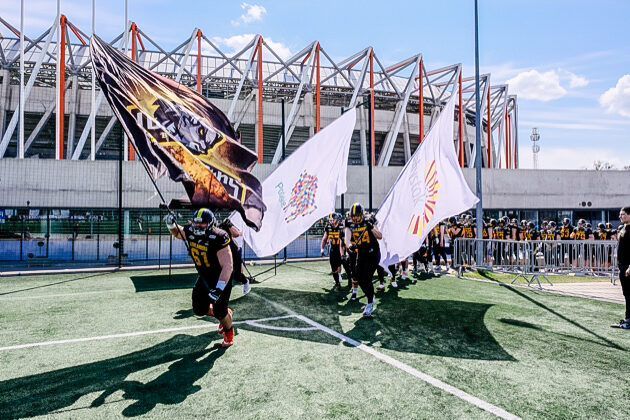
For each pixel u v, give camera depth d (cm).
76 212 1891
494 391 359
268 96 4638
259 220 688
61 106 2761
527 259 1023
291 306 733
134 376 393
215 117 662
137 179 2019
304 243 1834
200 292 467
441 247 1316
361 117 4594
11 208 1866
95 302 764
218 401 337
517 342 509
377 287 968
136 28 3694
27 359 443
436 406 327
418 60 4231
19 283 1020
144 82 584
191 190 594
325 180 951
